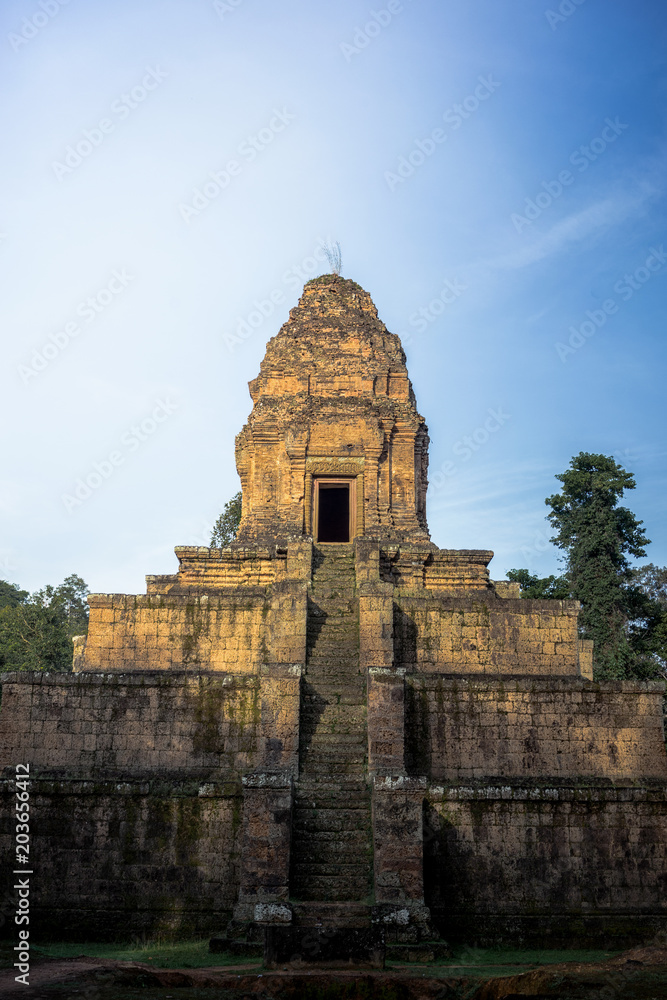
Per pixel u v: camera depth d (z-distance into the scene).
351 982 14.49
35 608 60.19
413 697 22.91
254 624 25.62
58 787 20.73
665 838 20.80
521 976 14.69
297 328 36.22
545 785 21.81
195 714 22.73
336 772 21.45
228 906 19.94
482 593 29.66
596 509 45.31
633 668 39.22
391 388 35.25
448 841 20.45
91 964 16.30
